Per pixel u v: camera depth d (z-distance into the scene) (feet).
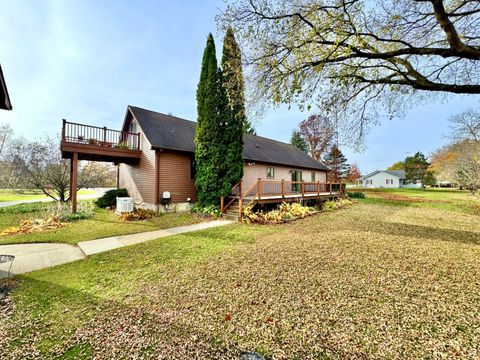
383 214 39.29
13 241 21.22
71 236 23.07
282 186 38.37
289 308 9.87
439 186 137.28
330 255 16.89
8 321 9.11
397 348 7.39
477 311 9.39
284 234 24.06
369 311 9.53
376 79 16.05
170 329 8.55
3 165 58.13
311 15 12.41
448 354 7.07
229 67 17.16
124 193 45.03
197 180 37.50
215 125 35.91
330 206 46.34
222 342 7.84
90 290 11.76
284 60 14.05
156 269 14.55
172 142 38.81
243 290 11.54
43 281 12.88
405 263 15.16
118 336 8.14
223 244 20.22
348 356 7.14
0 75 16.44
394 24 14.40
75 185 32.86
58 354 7.29
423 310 9.53
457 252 17.61
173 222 30.27
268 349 7.50
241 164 37.01
